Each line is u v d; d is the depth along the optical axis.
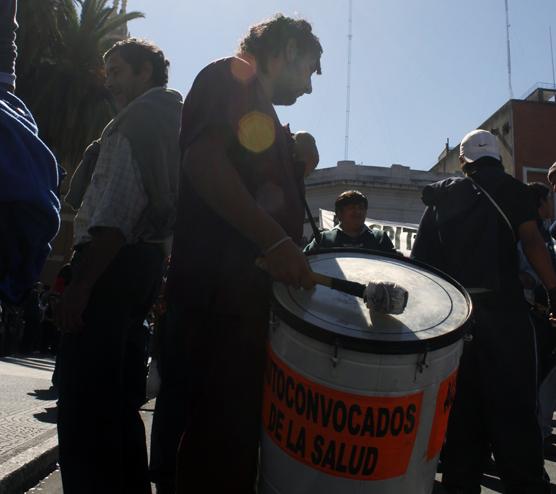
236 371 1.71
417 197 32.12
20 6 16.98
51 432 3.75
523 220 2.65
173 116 2.51
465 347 2.63
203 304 1.78
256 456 1.73
